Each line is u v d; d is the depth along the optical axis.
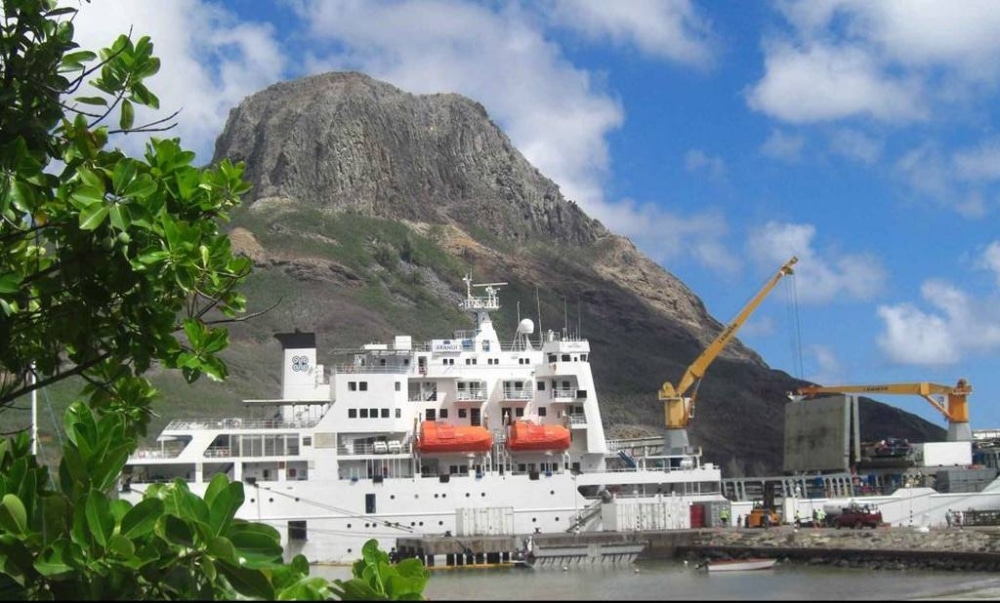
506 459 84.00
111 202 13.97
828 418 114.81
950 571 74.31
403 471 81.12
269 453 78.75
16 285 14.52
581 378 86.56
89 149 15.61
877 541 82.94
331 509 77.94
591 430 86.06
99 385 16.97
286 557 76.19
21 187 14.29
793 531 86.62
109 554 12.55
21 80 15.73
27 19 15.77
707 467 88.00
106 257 14.54
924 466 112.38
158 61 16.78
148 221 14.02
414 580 15.39
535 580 71.25
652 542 82.50
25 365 16.48
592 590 64.94
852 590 63.62
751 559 79.12
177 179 15.71
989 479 104.62
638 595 61.16
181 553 13.02
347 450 80.25
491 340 88.12
